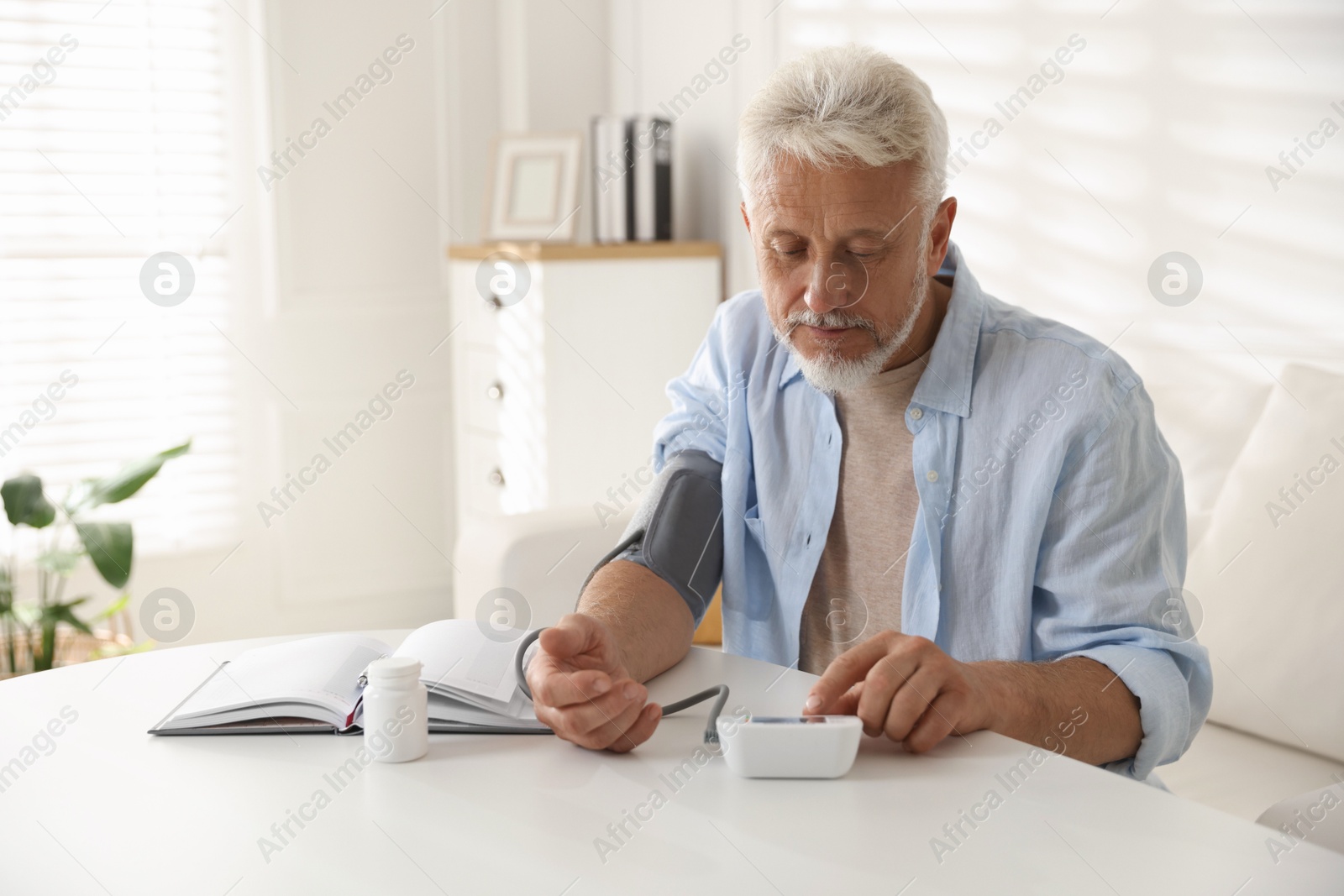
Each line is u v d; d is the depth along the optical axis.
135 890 0.68
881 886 0.67
